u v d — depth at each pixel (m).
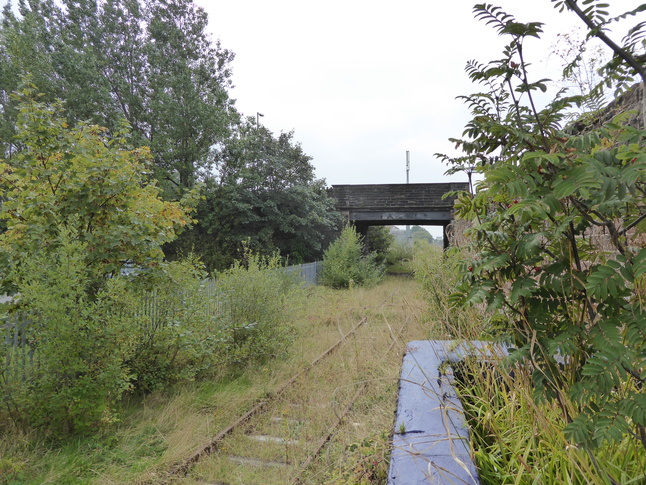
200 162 21.44
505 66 1.61
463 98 1.81
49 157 5.41
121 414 4.71
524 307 1.61
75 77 19.48
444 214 23.62
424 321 4.82
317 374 5.65
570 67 1.80
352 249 19.36
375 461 2.46
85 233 5.28
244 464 3.64
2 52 23.42
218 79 24.03
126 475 3.54
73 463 3.73
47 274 4.51
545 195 1.28
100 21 23.27
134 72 23.48
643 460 1.36
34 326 4.50
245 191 20.53
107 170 5.54
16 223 5.27
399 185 23.98
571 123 2.47
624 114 1.38
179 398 5.12
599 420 1.19
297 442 3.84
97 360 4.60
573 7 1.45
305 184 22.25
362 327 7.87
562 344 1.37
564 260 1.51
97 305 4.51
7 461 3.51
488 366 2.33
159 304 5.85
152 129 22.64
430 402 2.05
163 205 6.45
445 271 5.27
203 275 6.43
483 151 1.83
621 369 1.16
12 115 20.88
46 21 23.34
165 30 21.88
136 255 5.74
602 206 1.23
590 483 1.31
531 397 1.67
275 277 8.29
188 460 3.69
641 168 1.06
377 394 4.33
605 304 1.37
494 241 1.73
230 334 6.47
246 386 5.68
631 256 1.25
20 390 4.24
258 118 23.20
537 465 1.54
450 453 1.57
